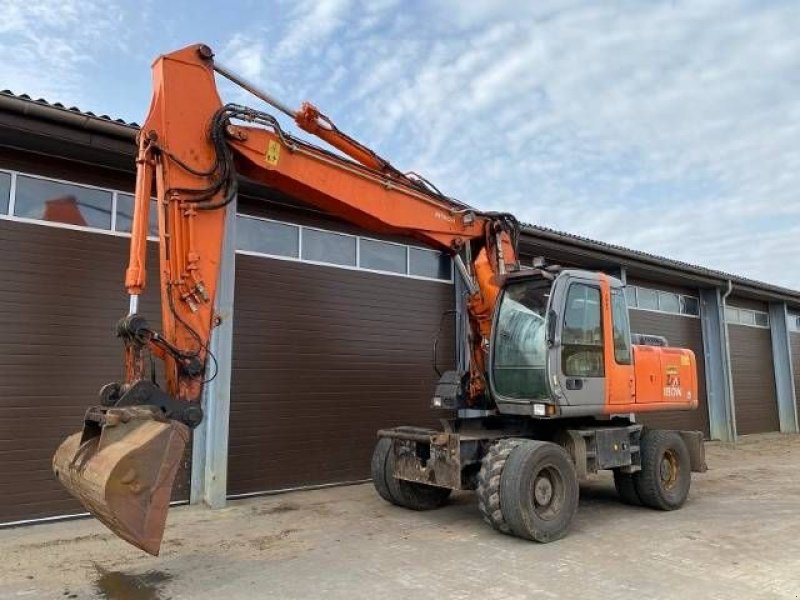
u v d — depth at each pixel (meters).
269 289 8.77
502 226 7.36
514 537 6.14
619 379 7.13
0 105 6.00
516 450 6.09
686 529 6.55
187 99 5.02
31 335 6.84
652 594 4.57
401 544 5.91
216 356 7.58
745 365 17.91
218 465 7.55
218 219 5.02
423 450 7.06
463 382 7.36
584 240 12.09
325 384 9.14
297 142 5.64
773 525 6.75
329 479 9.00
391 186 6.36
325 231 9.47
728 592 4.61
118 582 4.84
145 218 4.63
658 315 15.52
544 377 6.57
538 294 6.92
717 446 14.84
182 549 5.75
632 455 7.43
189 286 4.77
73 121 6.40
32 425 6.74
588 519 7.03
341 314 9.48
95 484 3.85
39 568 5.19
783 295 18.11
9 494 6.55
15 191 6.88
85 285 7.24
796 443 15.49
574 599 4.47
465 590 4.65
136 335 4.34
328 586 4.73
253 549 5.75
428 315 10.55
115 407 4.18
